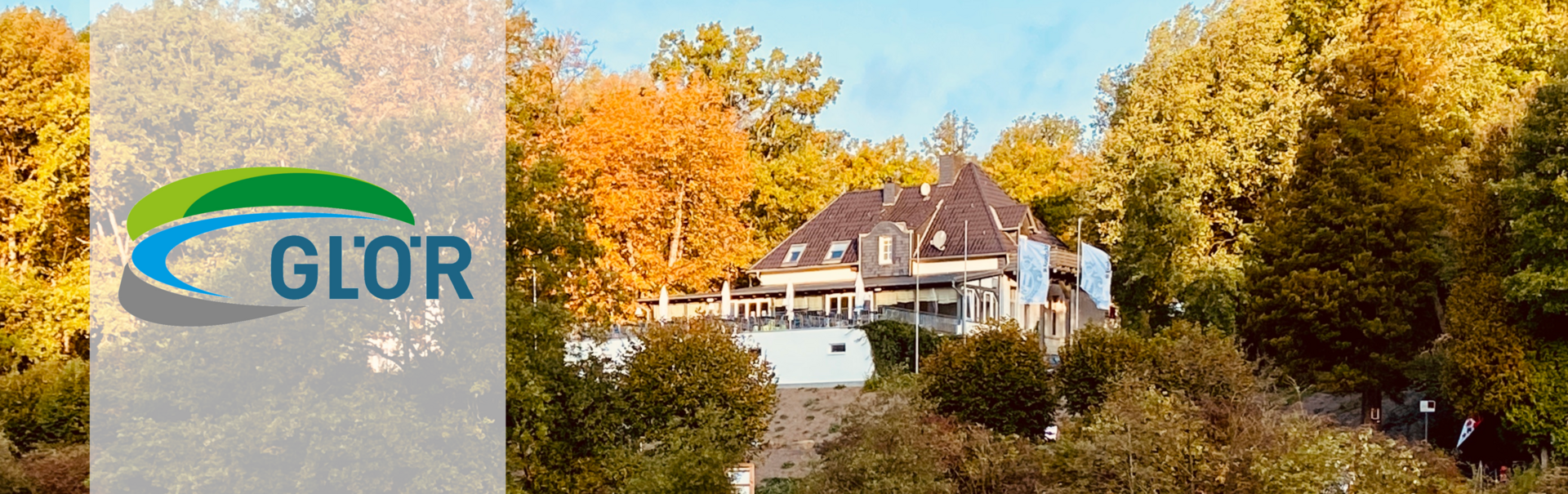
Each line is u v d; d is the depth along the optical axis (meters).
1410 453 23.55
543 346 23.77
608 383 26.03
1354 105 36.50
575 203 25.94
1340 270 35.28
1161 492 23.28
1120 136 46.06
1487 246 32.47
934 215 54.28
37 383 32.59
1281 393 34.91
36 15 40.94
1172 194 43.41
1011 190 68.19
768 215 63.66
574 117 51.66
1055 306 53.38
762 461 30.70
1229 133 43.28
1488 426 32.91
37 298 38.16
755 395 29.70
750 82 65.94
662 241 51.59
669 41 66.12
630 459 24.20
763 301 51.28
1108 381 29.34
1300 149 37.34
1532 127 30.61
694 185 51.50
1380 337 34.44
